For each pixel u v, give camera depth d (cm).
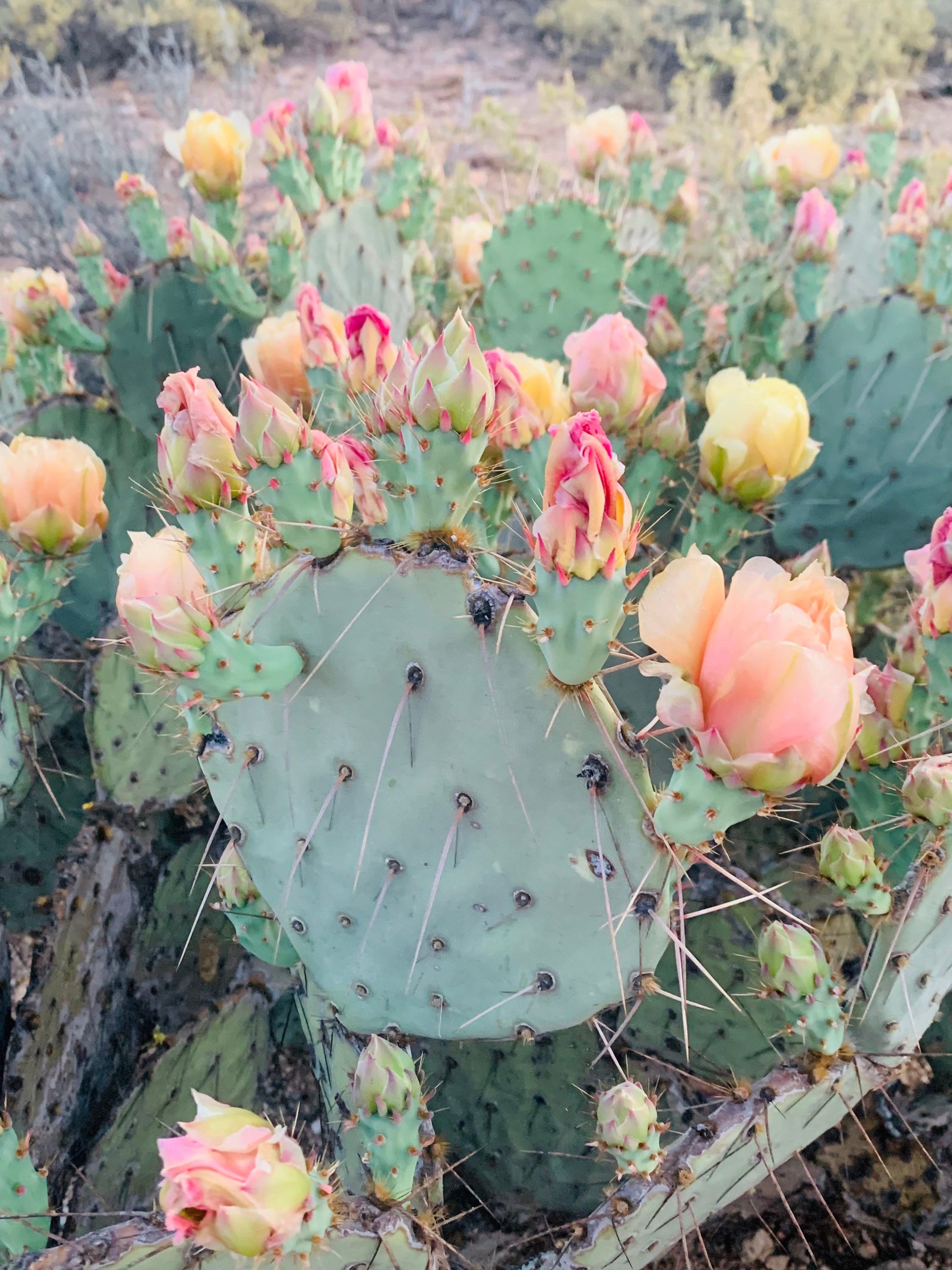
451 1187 63
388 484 36
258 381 60
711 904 59
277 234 82
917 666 51
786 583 30
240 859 50
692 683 31
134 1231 36
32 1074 59
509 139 192
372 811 40
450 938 42
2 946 69
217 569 41
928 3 235
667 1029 59
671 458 60
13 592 58
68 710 81
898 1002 45
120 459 78
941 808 42
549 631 33
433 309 115
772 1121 44
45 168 188
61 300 90
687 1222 48
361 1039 48
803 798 69
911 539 86
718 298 137
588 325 88
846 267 125
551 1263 46
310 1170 34
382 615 37
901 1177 64
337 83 87
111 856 68
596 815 36
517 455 51
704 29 247
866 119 125
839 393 83
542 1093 59
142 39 233
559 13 262
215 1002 63
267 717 41
